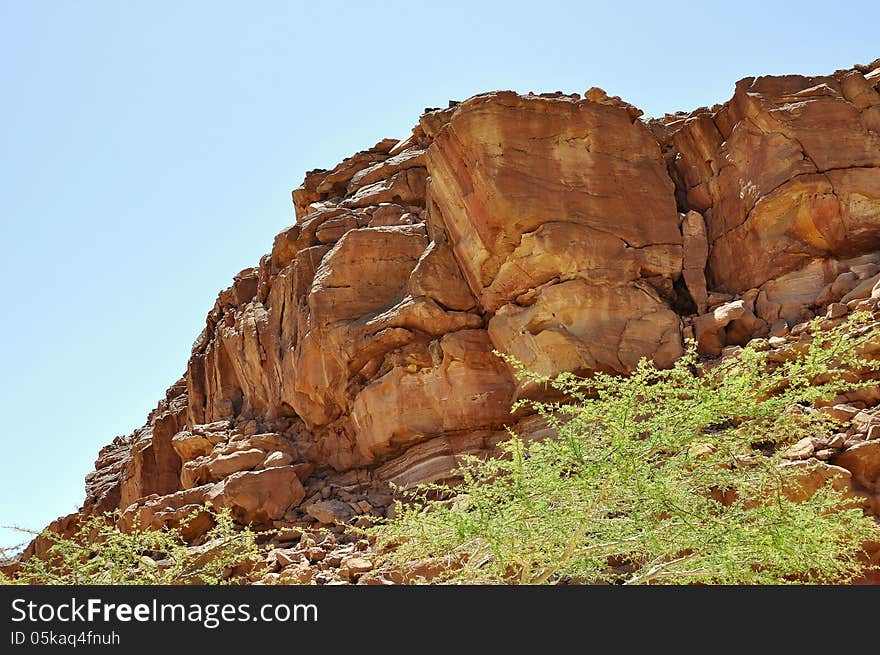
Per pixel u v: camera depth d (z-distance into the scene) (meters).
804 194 17.30
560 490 10.91
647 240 17.80
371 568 13.95
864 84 18.20
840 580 11.73
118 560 12.41
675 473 11.13
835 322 14.92
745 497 11.61
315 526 16.98
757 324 16.72
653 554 10.93
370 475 18.36
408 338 18.27
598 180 17.97
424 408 17.69
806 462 12.44
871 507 12.12
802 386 14.27
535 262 17.28
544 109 18.19
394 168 23.12
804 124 17.84
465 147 18.02
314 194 25.14
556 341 16.53
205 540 17.52
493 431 17.38
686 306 17.84
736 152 18.55
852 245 17.00
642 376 12.27
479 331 17.92
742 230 17.97
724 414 11.34
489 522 10.69
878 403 13.56
